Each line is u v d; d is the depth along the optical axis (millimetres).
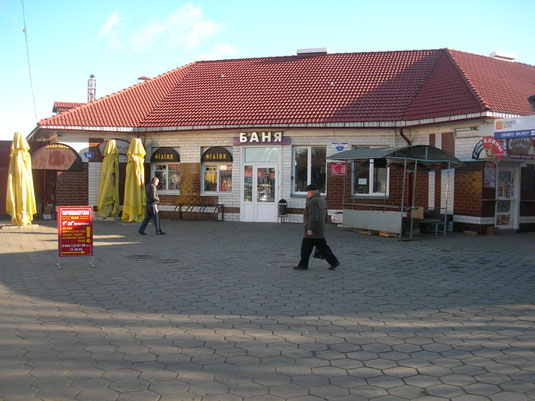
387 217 14367
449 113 15859
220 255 11047
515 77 19594
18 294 7277
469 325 5867
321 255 9406
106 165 18656
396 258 10750
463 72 17891
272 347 5074
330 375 4344
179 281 8250
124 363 4605
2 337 5336
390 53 22406
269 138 18875
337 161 18391
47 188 21953
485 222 15445
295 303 6844
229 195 19734
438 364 4609
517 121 12016
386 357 4793
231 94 21094
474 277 8711
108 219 19625
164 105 21125
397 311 6461
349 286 7930
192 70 24172
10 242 13109
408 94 18656
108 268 9383
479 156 15266
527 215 16719
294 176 19141
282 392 3990
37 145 22172
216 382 4184
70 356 4777
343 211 16297
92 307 6594
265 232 15750
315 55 23688
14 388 4027
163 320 6020
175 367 4512
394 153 13742
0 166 22906
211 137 19750
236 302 6887
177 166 20453
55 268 9375
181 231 15891
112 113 20438
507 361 4688
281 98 20031
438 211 16109
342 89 19906
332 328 5730
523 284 8141
